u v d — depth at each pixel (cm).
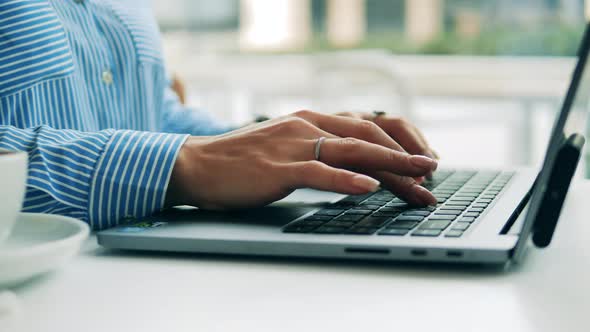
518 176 77
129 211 58
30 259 40
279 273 45
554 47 312
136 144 59
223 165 57
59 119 74
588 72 47
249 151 58
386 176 58
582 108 52
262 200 56
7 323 37
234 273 45
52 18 73
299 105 303
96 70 83
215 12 353
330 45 361
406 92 254
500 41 326
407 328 35
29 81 70
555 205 47
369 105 266
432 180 74
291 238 48
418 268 46
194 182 57
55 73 72
